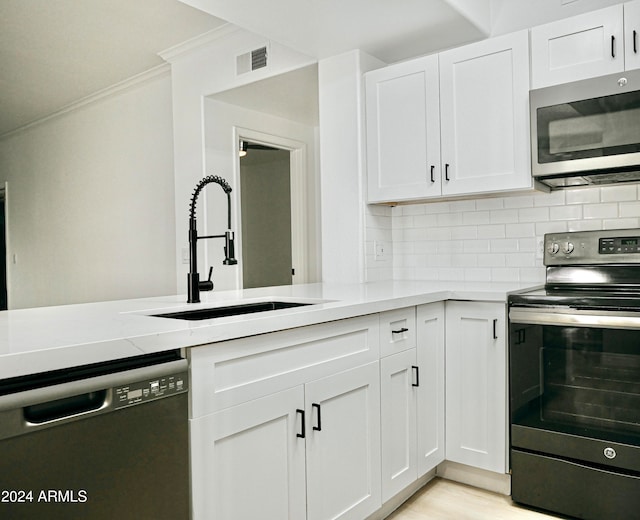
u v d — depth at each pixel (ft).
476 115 8.34
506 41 8.03
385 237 10.30
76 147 17.47
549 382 6.92
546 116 7.57
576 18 7.43
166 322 4.51
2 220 22.98
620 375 6.41
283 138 13.64
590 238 7.86
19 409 3.18
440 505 7.29
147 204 14.52
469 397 7.73
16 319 4.79
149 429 3.90
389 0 7.71
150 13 10.64
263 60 10.73
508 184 8.05
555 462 6.89
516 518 6.89
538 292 7.54
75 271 17.74
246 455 4.69
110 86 15.20
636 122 6.89
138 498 3.82
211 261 11.95
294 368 5.23
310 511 5.40
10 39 11.90
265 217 22.61
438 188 8.77
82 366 3.62
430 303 7.71
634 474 6.32
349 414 6.02
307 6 7.91
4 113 18.20
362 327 6.24
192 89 12.14
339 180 9.90
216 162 12.09
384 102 9.37
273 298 7.12
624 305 6.37
